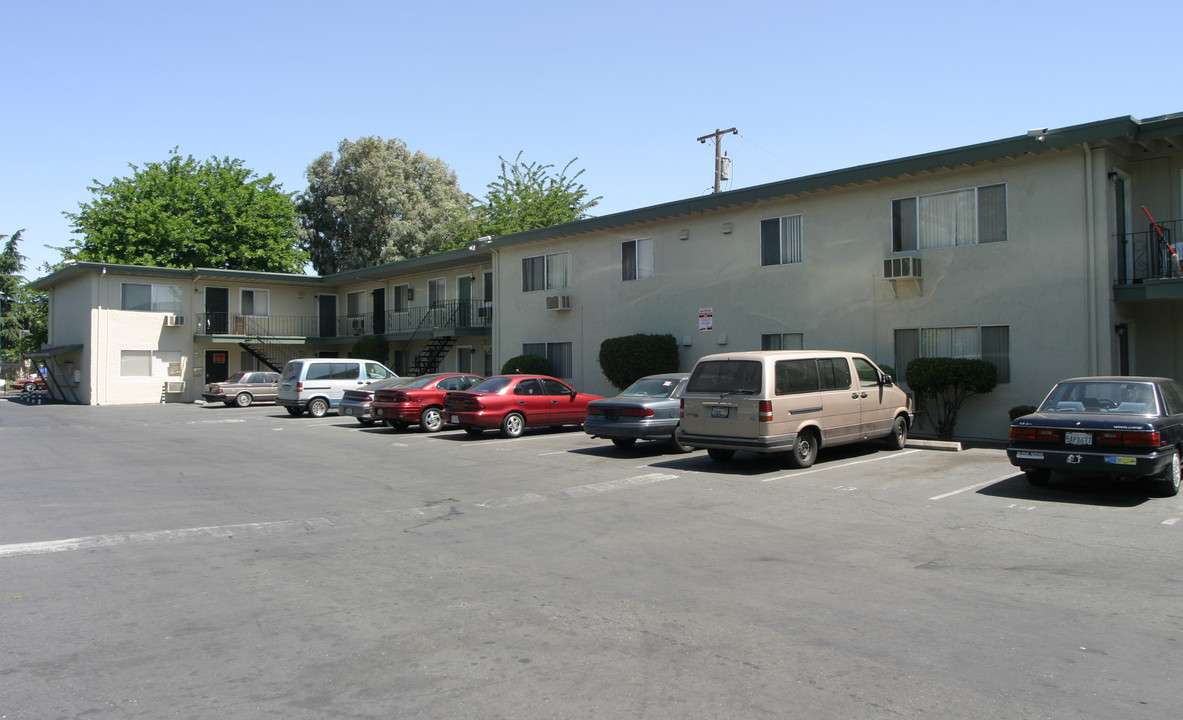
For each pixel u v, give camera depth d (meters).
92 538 8.03
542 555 7.31
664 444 15.71
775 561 7.06
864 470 12.25
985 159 15.68
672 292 22.00
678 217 21.83
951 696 4.25
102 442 17.81
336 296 41.53
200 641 5.13
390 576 6.63
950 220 16.69
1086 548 7.46
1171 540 7.74
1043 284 15.30
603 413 14.88
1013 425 10.12
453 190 54.38
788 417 12.10
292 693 4.33
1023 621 5.44
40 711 4.11
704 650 4.93
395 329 36.47
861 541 7.80
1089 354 14.71
